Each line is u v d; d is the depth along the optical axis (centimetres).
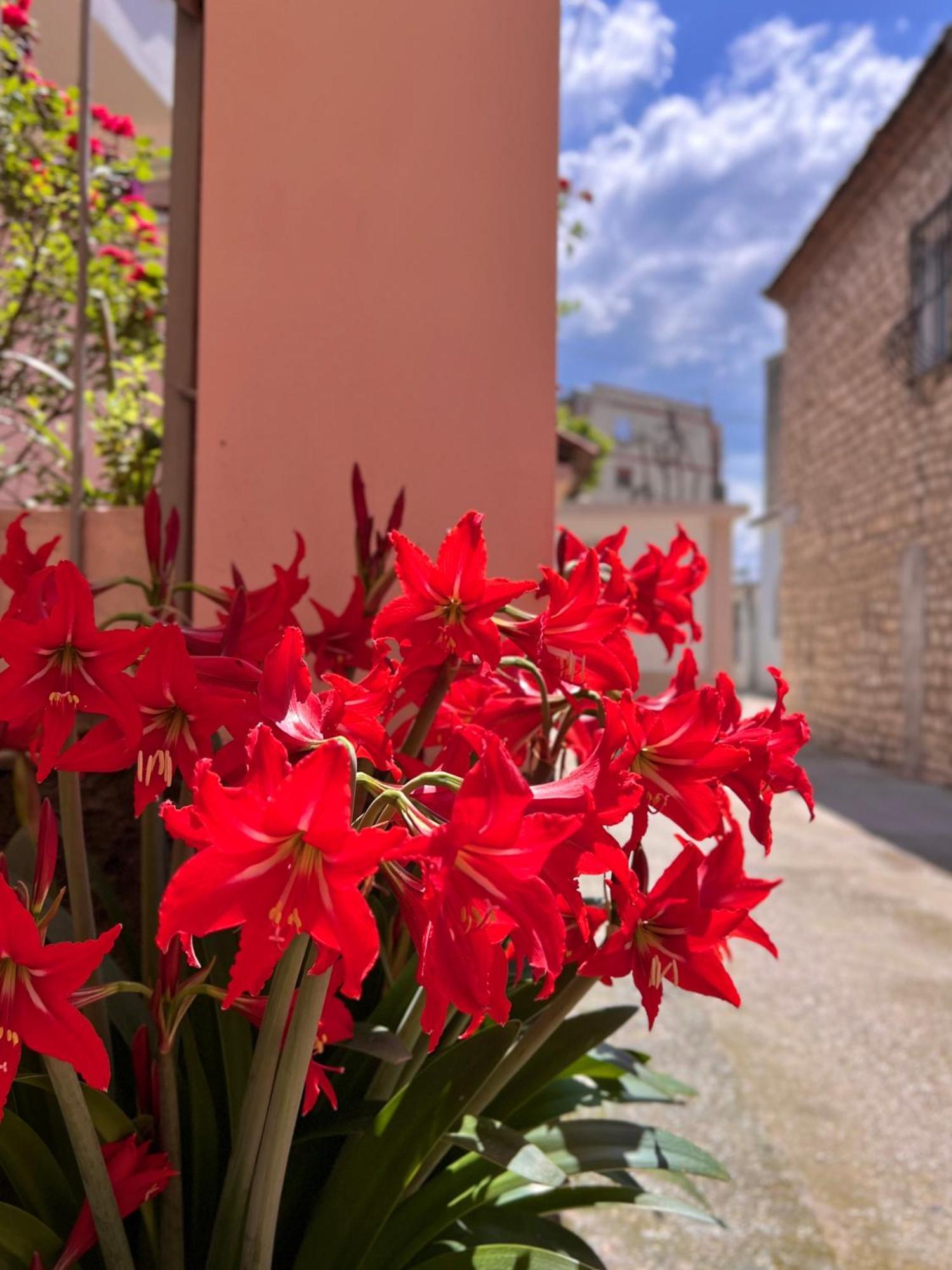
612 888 87
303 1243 103
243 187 181
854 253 1134
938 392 916
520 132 187
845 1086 280
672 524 1218
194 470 189
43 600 88
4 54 284
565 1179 96
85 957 68
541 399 186
